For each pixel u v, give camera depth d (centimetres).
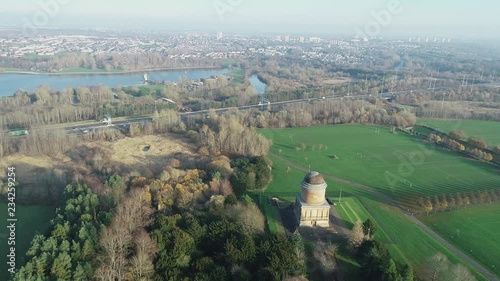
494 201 19175
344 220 16775
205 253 13425
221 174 19788
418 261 14150
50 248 12506
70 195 16875
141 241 12475
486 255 14812
